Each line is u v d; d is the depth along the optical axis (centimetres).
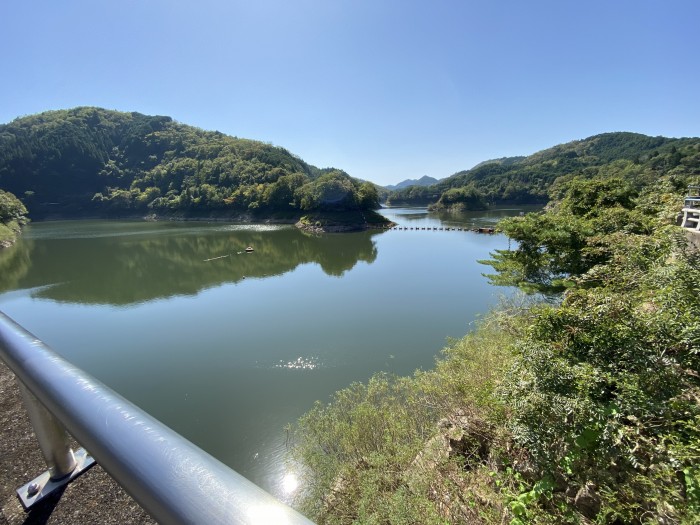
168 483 58
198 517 52
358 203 6869
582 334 389
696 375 330
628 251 725
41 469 169
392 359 1266
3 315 141
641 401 309
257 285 2447
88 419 78
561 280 1084
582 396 333
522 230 1250
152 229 6394
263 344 1439
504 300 1080
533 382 355
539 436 328
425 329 1514
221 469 60
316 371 1205
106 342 1515
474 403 467
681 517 243
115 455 68
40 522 142
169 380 1188
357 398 754
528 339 426
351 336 1477
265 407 1009
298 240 4962
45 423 142
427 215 8862
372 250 3956
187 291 2319
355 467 486
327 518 443
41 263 3312
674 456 272
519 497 317
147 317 1822
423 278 2445
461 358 600
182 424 955
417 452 450
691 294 391
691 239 820
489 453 416
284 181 7906
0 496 153
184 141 12306
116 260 3441
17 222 6438
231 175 9500
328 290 2248
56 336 1595
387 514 348
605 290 468
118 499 151
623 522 289
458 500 348
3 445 183
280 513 49
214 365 1279
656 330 355
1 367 257
